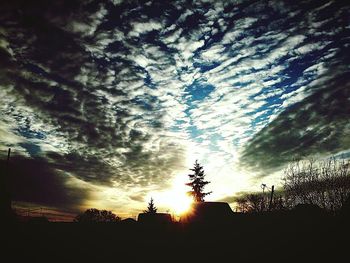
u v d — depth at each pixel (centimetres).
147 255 1986
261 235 1952
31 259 1819
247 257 1720
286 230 1797
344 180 1867
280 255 1600
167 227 2580
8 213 2670
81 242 2233
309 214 1766
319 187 1964
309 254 1480
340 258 1348
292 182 2145
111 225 2648
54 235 2345
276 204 2425
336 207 1780
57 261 1816
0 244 2000
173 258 1895
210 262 1755
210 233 2328
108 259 1894
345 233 1445
